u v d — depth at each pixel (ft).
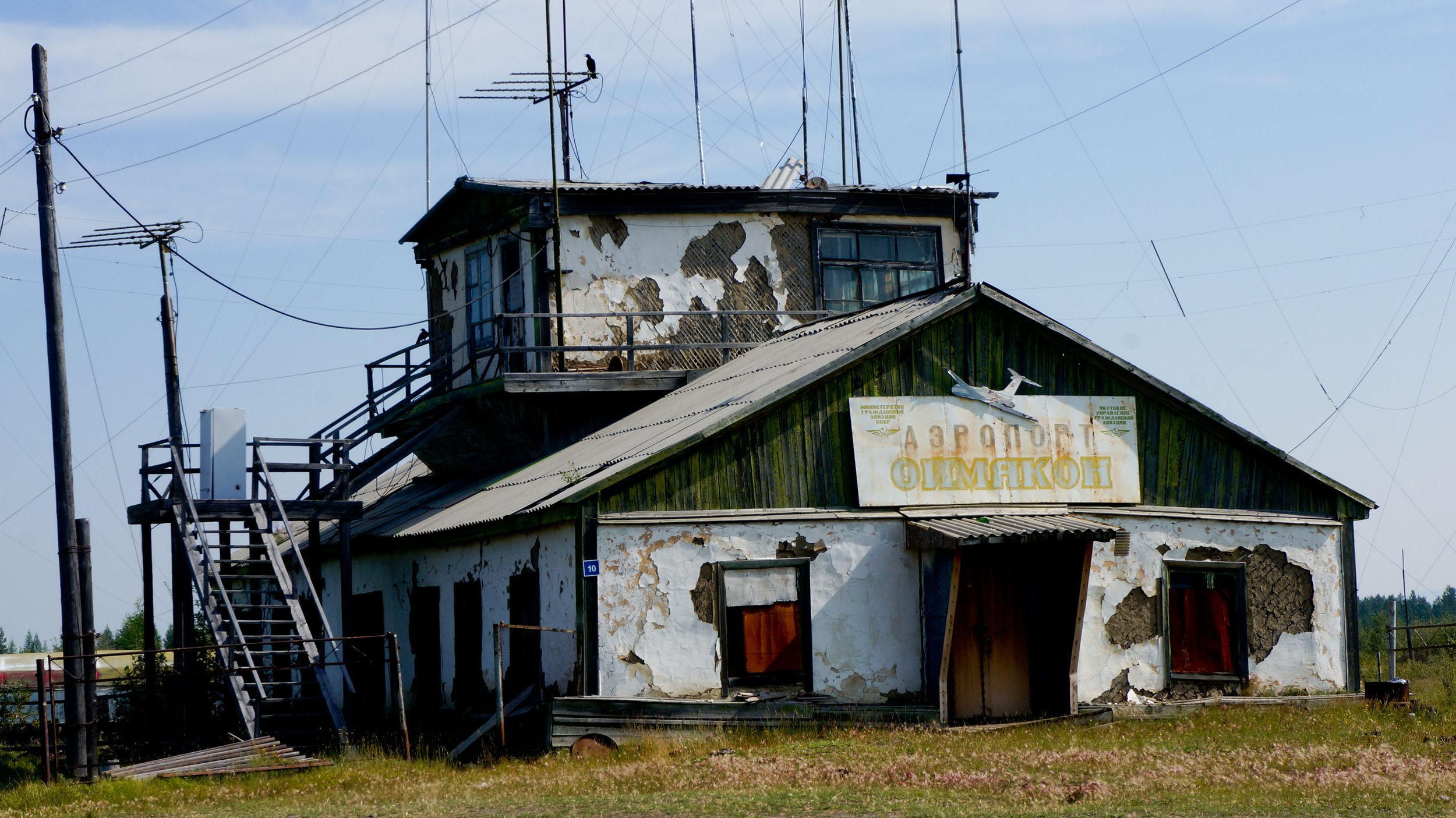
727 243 99.04
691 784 55.01
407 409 100.68
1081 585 70.03
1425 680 100.22
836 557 70.33
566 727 64.80
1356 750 59.77
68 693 67.97
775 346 91.40
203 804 57.31
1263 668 76.48
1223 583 76.79
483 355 93.50
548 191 95.14
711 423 69.15
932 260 103.09
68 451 71.87
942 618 69.82
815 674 69.21
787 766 57.88
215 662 99.14
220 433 87.20
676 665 67.31
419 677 88.53
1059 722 70.33
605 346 92.07
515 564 74.79
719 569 68.44
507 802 52.90
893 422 72.18
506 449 97.76
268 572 108.78
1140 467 75.92
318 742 77.15
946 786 52.95
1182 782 52.01
